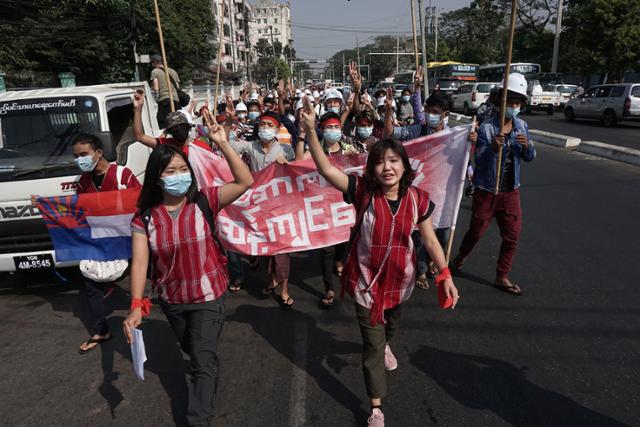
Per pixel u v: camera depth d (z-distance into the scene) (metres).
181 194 2.47
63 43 15.31
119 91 5.70
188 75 24.55
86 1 14.64
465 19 48.72
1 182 4.44
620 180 8.75
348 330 3.93
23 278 5.34
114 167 3.90
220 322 2.73
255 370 3.38
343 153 4.62
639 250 5.29
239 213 4.11
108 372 3.46
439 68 34.53
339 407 2.95
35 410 3.05
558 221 6.50
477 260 5.31
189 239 2.52
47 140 4.87
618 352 3.39
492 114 4.35
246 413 2.92
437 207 4.28
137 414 2.98
